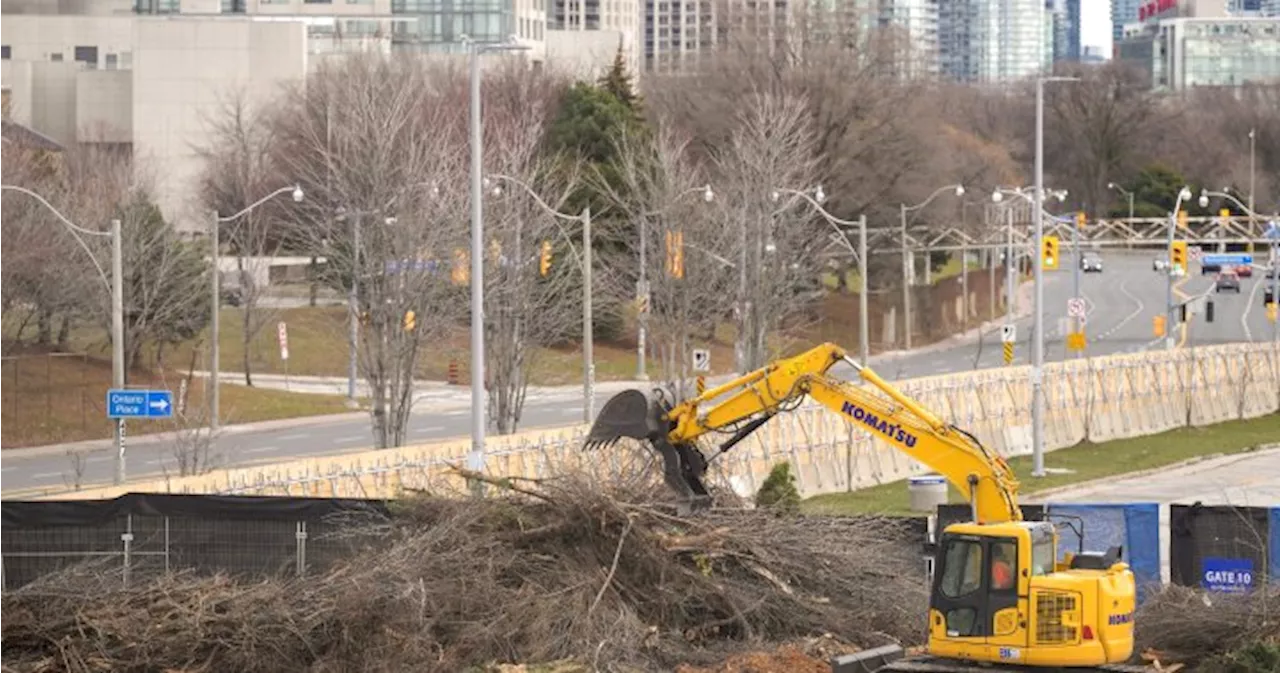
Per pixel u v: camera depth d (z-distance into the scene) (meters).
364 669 39.88
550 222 95.31
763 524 45.44
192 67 189.88
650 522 43.81
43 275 105.94
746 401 42.72
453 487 50.12
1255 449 91.75
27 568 47.22
